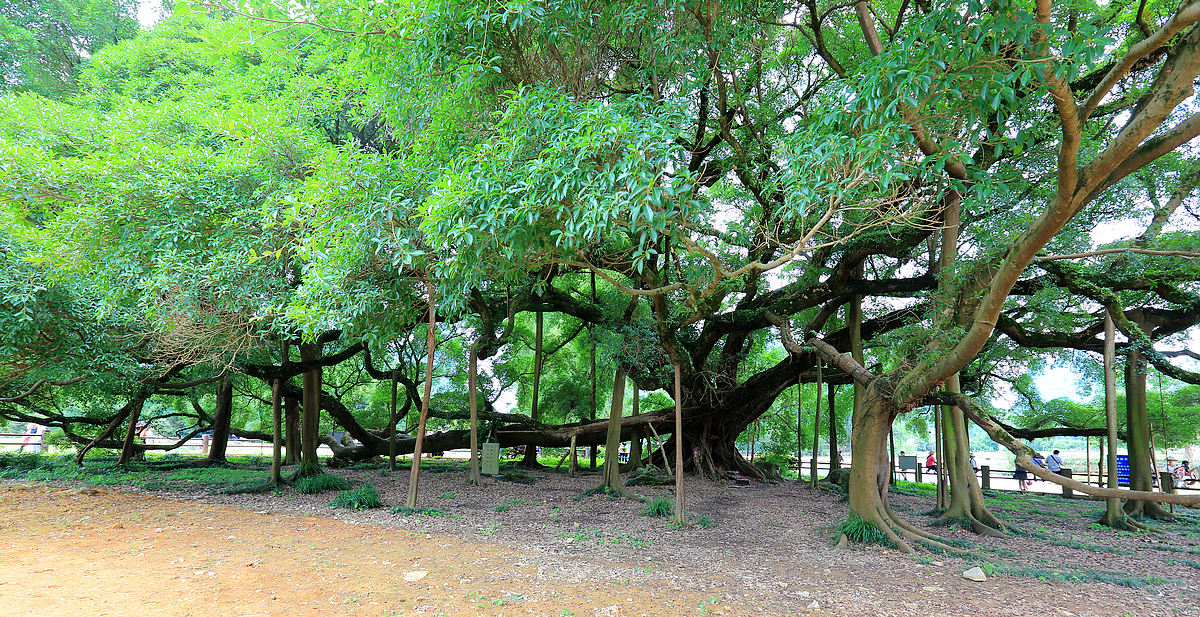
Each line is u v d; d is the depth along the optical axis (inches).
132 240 402.0
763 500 575.2
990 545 381.7
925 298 565.9
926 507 545.6
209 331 420.2
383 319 414.9
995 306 285.6
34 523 381.7
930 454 871.7
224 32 424.5
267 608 216.7
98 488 547.2
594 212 244.4
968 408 350.3
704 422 740.7
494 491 593.9
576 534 379.2
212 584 245.8
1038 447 1434.5
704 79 380.2
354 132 566.9
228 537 347.6
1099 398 738.8
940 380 330.0
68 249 394.3
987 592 266.4
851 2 360.5
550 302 673.6
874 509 374.0
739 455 755.4
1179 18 182.1
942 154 246.8
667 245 449.7
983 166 359.6
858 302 562.3
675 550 339.6
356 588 245.0
